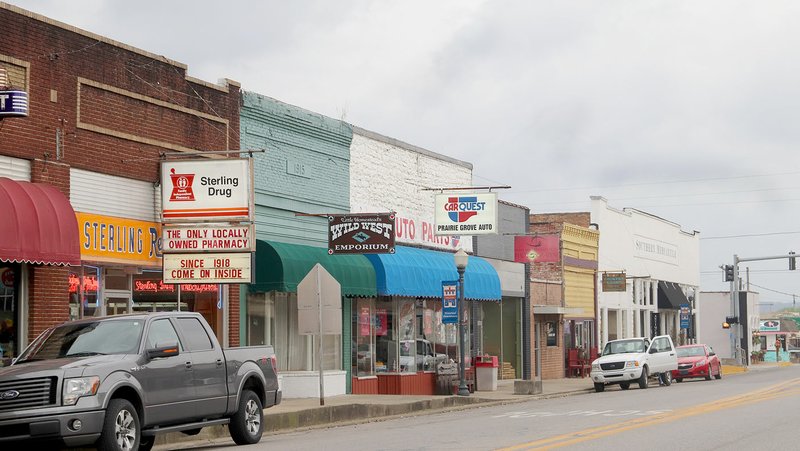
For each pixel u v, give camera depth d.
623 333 58.19
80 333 15.84
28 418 14.02
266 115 28.53
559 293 48.34
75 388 14.28
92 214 22.70
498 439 17.58
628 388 41.00
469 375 37.53
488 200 34.38
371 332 32.97
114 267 23.75
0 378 14.26
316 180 30.59
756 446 16.30
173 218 24.19
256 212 27.92
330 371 30.33
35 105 21.38
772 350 107.69
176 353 15.66
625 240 58.22
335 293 24.28
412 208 35.97
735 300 70.88
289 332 29.47
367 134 33.31
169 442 18.91
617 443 16.73
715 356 49.91
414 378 34.25
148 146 24.58
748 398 29.62
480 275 37.91
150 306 24.95
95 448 16.30
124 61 23.97
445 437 18.16
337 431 20.86
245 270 23.97
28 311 21.28
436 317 36.94
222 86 27.11
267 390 18.42
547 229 48.81
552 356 47.38
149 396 15.39
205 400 16.62
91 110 22.92
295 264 27.36
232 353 17.64
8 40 20.75
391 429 20.67
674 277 68.50
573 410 25.84
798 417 22.27
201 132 26.27
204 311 26.44
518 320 44.56
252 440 17.89
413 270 32.66
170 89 25.36
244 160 24.09
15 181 20.47
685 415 23.00
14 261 19.53
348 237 28.62
